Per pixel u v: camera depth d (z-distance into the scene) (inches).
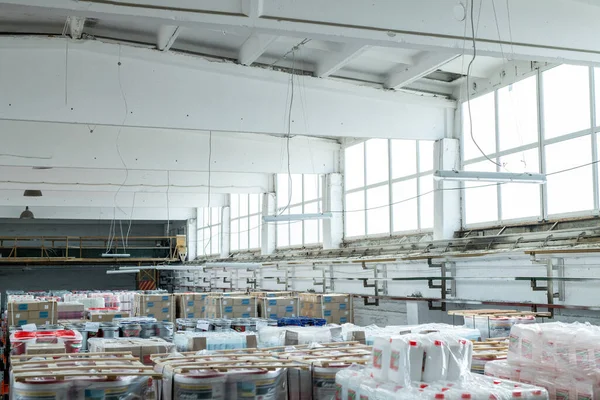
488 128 470.6
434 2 241.8
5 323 507.5
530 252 370.9
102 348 267.7
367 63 449.7
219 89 403.2
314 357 225.5
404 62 438.0
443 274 464.4
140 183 709.9
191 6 211.0
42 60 370.0
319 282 655.8
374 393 175.0
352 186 651.5
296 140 644.7
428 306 486.9
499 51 255.3
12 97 363.6
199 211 1100.5
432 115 491.2
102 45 376.8
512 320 346.6
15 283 1237.7
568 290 369.7
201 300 656.4
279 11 220.2
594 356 180.7
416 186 548.7
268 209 799.1
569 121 401.4
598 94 380.5
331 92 440.8
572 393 182.7
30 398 177.5
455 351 178.9
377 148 609.3
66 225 1228.5
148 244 1262.3
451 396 159.5
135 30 389.7
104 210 988.6
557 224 406.0
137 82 385.1
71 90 373.1
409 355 174.9
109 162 544.4
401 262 520.1
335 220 665.0
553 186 411.5
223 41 401.7
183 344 300.0
